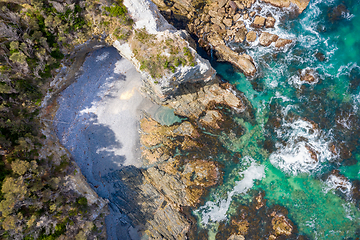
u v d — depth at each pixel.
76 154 36.25
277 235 36.41
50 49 30.75
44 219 27.80
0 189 26.05
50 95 33.34
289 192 37.75
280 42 38.38
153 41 32.22
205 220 37.25
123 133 38.38
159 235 36.38
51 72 31.84
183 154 38.12
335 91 38.41
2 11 27.62
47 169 30.89
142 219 36.75
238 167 38.44
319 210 37.34
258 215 37.12
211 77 37.03
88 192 33.59
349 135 37.81
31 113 31.83
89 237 31.72
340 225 37.00
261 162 38.50
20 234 26.30
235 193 37.91
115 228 36.06
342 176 37.34
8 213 25.44
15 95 29.83
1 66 27.83
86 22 31.66
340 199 37.34
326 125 38.06
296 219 37.09
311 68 38.53
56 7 29.23
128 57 35.09
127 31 32.34
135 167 38.09
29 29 29.03
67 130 35.91
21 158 28.64
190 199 37.16
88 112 37.34
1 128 28.20
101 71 37.56
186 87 37.47
